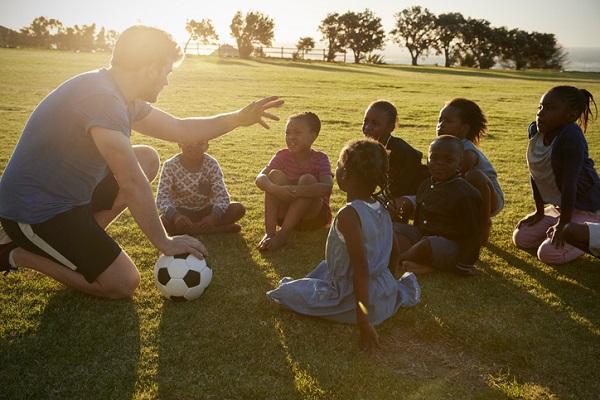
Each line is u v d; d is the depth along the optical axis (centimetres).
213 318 294
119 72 290
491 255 409
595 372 255
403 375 250
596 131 1123
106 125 272
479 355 268
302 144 423
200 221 425
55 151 277
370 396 232
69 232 284
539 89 2389
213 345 267
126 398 224
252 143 874
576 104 379
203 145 421
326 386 237
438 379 248
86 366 245
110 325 281
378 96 1777
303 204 410
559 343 279
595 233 344
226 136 933
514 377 249
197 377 240
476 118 413
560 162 384
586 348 275
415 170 430
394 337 283
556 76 4122
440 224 365
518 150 895
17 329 272
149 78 293
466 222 348
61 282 304
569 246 386
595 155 834
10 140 770
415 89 2147
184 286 304
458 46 8219
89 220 292
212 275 345
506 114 1409
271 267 369
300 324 292
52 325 278
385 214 289
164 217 414
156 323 286
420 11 8250
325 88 2016
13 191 280
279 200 429
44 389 228
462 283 352
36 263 298
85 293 311
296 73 2948
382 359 262
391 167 426
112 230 426
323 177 430
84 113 272
